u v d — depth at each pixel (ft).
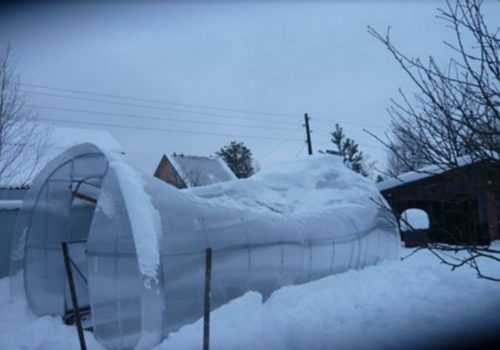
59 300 24.71
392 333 16.96
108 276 18.04
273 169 34.37
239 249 20.62
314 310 19.86
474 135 11.55
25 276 24.88
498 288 22.95
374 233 31.76
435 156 12.24
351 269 28.48
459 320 17.99
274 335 17.08
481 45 10.92
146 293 16.29
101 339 18.66
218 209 21.11
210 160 116.26
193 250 18.54
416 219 46.83
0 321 23.02
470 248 12.37
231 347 16.11
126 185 18.07
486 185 12.67
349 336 16.81
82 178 22.97
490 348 15.01
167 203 18.94
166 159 111.45
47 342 19.56
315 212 27.89
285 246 23.18
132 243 17.12
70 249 25.30
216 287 19.27
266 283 21.91
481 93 11.33
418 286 24.62
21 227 25.35
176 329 17.39
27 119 49.24
